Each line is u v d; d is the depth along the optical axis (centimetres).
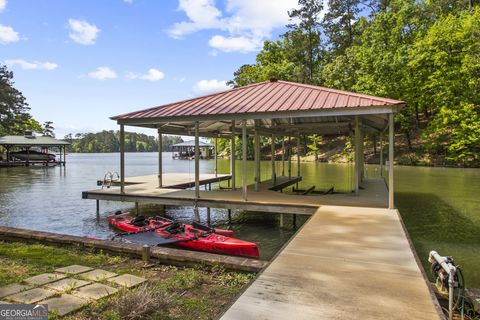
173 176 1975
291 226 1113
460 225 1045
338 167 3291
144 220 1002
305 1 4403
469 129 2669
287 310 322
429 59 2825
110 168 3912
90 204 1512
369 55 3127
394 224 693
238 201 1027
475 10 2730
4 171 3425
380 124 1423
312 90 1154
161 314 363
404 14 3097
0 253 592
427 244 864
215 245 770
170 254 547
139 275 495
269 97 1137
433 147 3025
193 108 1137
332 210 853
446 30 2708
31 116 6181
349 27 4306
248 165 3825
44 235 673
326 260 469
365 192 1233
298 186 1909
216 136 1727
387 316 309
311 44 4481
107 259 569
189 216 1277
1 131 5566
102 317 353
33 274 482
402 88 3006
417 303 336
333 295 355
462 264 721
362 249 520
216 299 408
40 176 2853
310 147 4109
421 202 1411
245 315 312
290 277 406
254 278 404
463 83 2698
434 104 2998
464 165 2873
